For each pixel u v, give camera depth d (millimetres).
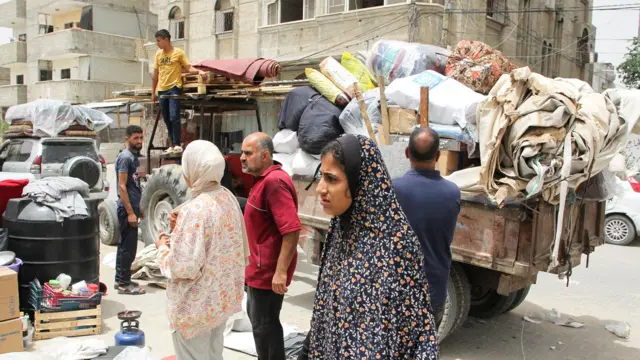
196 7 20516
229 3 19406
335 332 1868
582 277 7387
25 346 4145
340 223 1948
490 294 5363
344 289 1846
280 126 5426
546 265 3938
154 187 7000
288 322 5051
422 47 5328
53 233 4656
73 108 10773
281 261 3266
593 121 3648
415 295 1818
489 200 3836
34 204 4711
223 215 2879
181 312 2779
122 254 5668
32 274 4637
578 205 4344
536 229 3736
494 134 3695
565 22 22266
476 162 4555
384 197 1851
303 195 5273
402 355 1799
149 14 30062
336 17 15789
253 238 3398
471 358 4426
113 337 4469
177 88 7035
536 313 5621
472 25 15383
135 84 28812
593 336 5027
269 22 18062
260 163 3412
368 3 16156
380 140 4559
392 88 4605
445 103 4254
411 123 4457
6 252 4434
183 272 2686
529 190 3520
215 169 2844
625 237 10062
